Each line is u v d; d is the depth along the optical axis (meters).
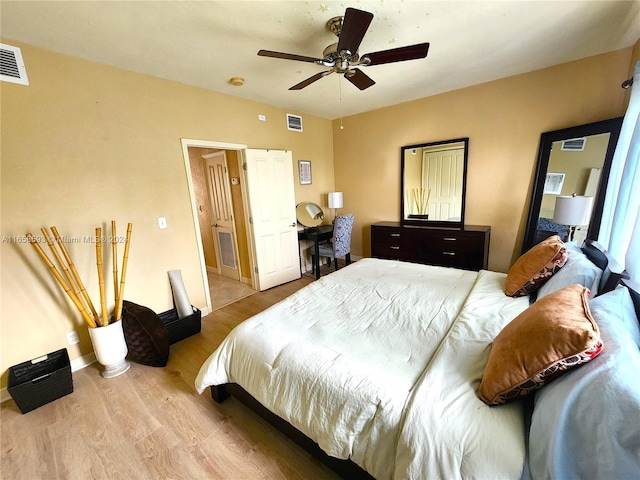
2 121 1.89
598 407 0.71
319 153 4.66
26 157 2.00
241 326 1.73
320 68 2.58
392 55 1.82
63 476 1.43
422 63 2.64
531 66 2.83
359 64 1.95
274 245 3.91
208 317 3.16
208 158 4.23
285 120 4.00
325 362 1.31
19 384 1.84
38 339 2.13
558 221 2.48
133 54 2.19
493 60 2.64
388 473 1.04
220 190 4.16
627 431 0.66
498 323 1.48
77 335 2.30
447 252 3.56
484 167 3.46
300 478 1.37
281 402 1.35
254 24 1.88
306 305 1.94
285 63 2.46
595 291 1.46
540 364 0.89
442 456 0.88
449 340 1.37
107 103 2.35
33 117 2.00
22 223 2.01
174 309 2.92
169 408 1.84
